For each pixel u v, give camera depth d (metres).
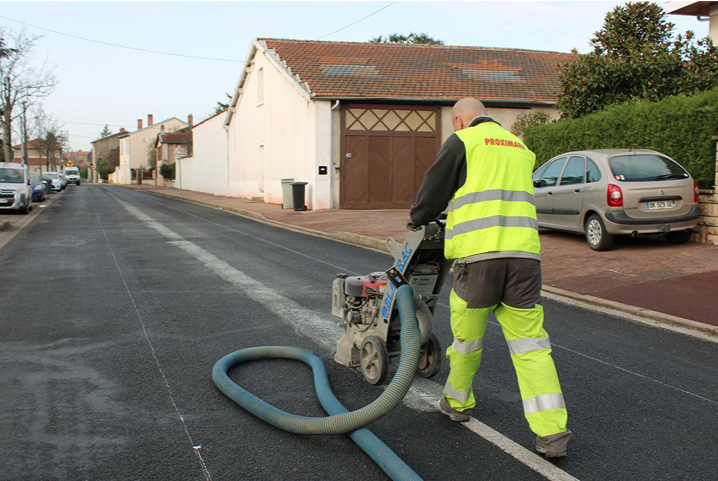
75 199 30.98
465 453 3.30
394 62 22.61
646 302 6.87
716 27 16.45
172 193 38.28
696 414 3.90
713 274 7.97
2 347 5.15
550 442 3.18
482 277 3.29
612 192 9.49
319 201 20.00
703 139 10.16
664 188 9.49
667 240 10.28
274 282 8.16
